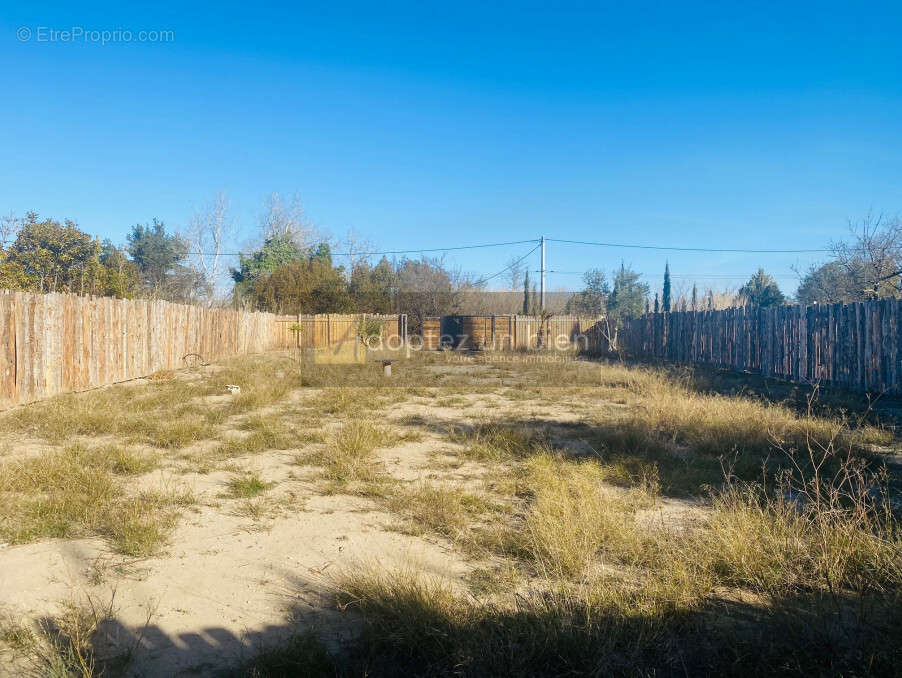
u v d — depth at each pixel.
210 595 3.24
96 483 4.83
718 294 48.50
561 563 3.58
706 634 2.89
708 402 9.21
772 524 4.04
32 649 2.63
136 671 2.52
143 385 12.07
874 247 20.41
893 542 3.71
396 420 8.88
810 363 13.07
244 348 22.73
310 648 2.67
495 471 5.95
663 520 4.41
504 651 2.63
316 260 33.91
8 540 3.85
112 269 24.72
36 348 9.30
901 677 2.50
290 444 7.01
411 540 4.09
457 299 34.16
